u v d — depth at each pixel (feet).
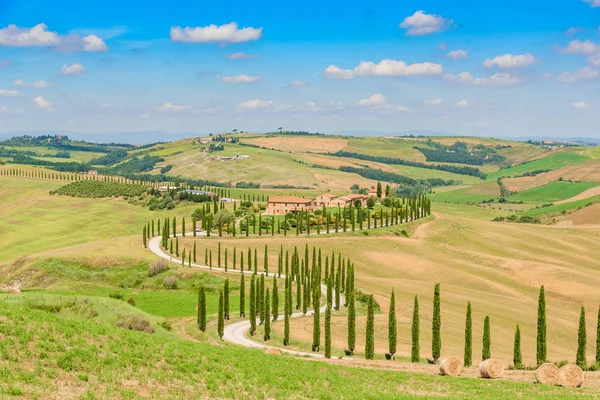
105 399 163.32
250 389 192.34
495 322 456.86
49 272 587.68
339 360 316.19
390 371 260.42
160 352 212.23
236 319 434.71
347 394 201.46
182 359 209.97
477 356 353.92
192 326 386.11
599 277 655.35
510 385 224.94
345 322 430.61
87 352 191.31
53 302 327.26
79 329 213.05
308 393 198.39
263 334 391.45
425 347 374.02
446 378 241.76
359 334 397.80
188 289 563.07
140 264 613.52
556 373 226.79
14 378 164.55
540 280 640.99
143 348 212.02
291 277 492.95
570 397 200.23
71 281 569.23
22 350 183.32
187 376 194.70
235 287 551.18
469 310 310.65
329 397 194.90
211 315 427.33
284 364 240.32
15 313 211.41
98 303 341.41
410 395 205.05
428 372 269.23
